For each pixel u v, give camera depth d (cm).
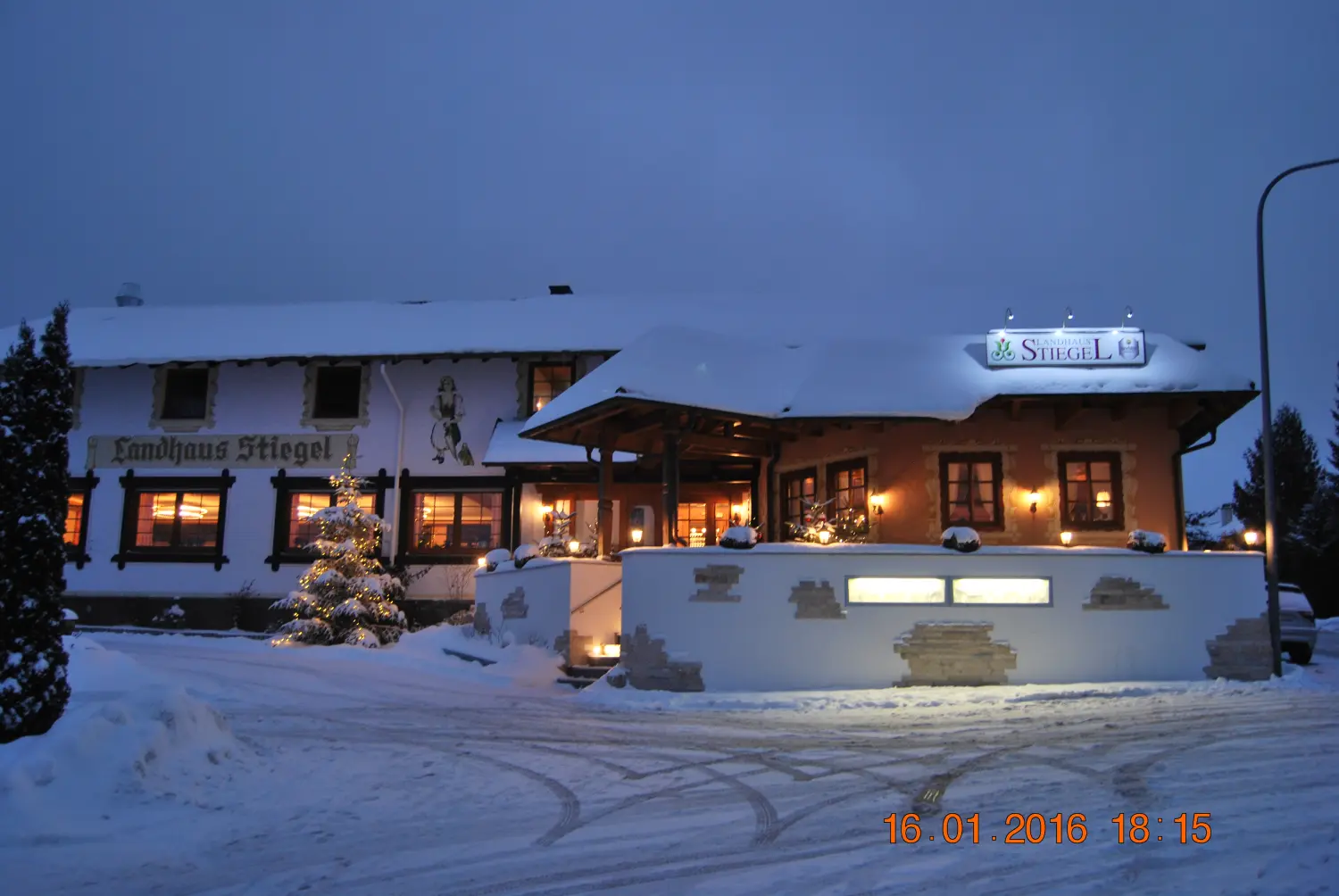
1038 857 623
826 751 995
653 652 1473
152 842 726
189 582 2414
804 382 1722
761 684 1456
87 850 706
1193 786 789
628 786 872
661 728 1164
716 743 1059
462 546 2356
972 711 1244
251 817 791
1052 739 1017
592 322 2378
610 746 1055
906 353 1783
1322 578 3722
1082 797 766
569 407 1630
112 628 2355
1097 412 1797
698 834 711
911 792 807
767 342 1798
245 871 661
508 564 1944
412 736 1121
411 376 2427
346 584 2083
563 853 679
